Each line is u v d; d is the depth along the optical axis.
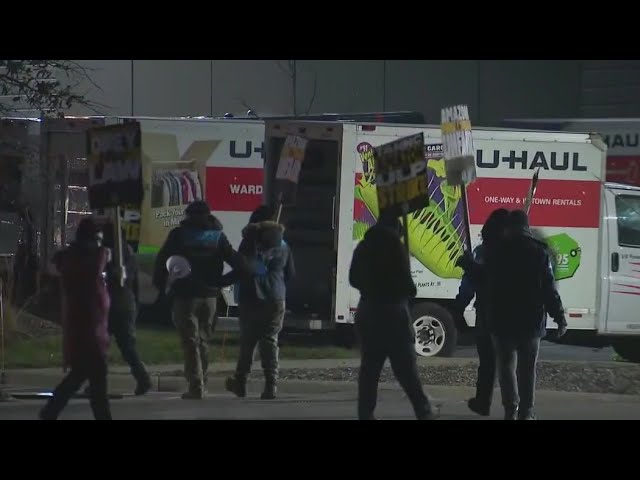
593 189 31.98
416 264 31.64
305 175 32.41
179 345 31.48
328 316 32.03
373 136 31.33
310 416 22.83
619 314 32.12
